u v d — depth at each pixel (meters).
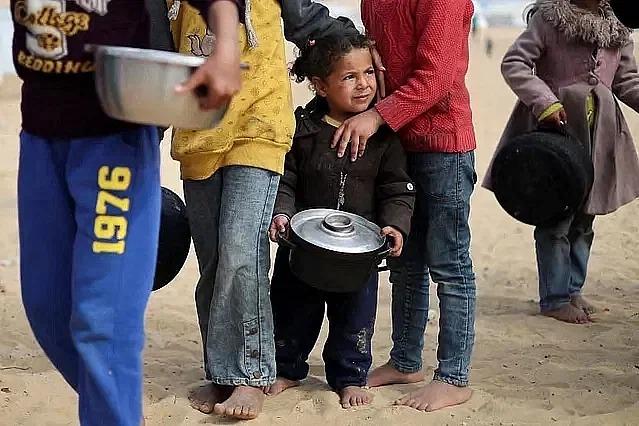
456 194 3.72
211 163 3.47
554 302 5.20
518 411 3.70
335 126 3.70
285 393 3.85
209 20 2.32
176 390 3.91
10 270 5.96
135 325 2.57
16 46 2.54
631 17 4.04
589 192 5.07
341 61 3.59
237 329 3.58
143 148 2.55
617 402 3.83
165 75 2.25
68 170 2.53
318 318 3.91
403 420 3.61
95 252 2.51
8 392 3.80
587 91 5.05
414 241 3.91
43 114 2.52
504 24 30.05
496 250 6.95
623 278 6.11
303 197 3.74
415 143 3.71
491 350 4.60
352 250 3.36
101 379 2.53
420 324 4.01
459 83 3.70
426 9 3.58
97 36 2.48
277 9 3.55
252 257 3.49
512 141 4.82
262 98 3.46
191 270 6.19
